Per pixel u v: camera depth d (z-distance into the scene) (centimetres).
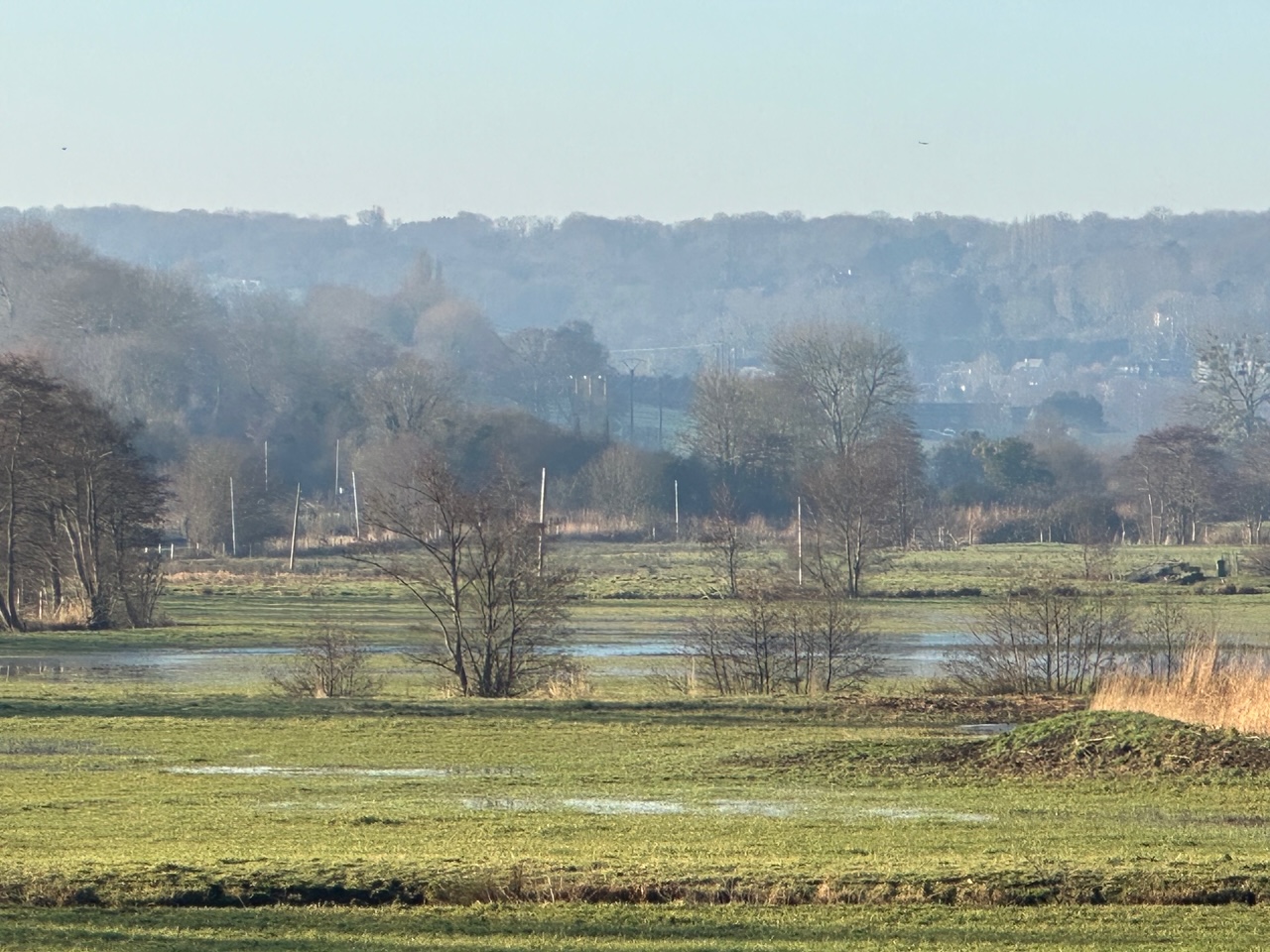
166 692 14650
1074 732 9812
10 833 7300
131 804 8181
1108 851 6894
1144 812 8056
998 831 7431
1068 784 8912
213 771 9519
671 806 8212
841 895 6025
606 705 12644
